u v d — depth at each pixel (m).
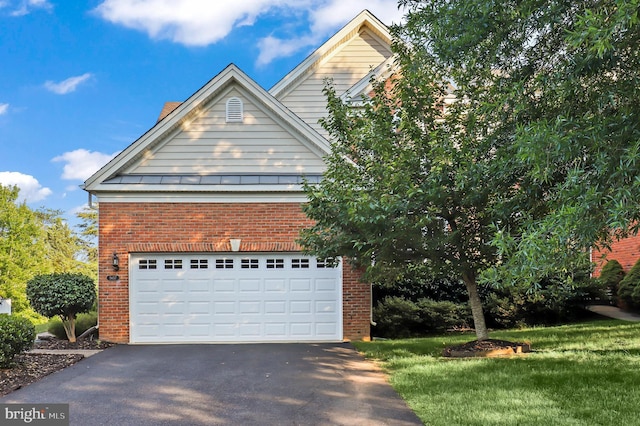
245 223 12.78
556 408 6.12
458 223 9.62
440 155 8.62
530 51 7.32
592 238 5.01
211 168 13.20
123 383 8.04
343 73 17.20
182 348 11.61
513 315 14.72
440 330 14.46
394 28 9.67
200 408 6.66
